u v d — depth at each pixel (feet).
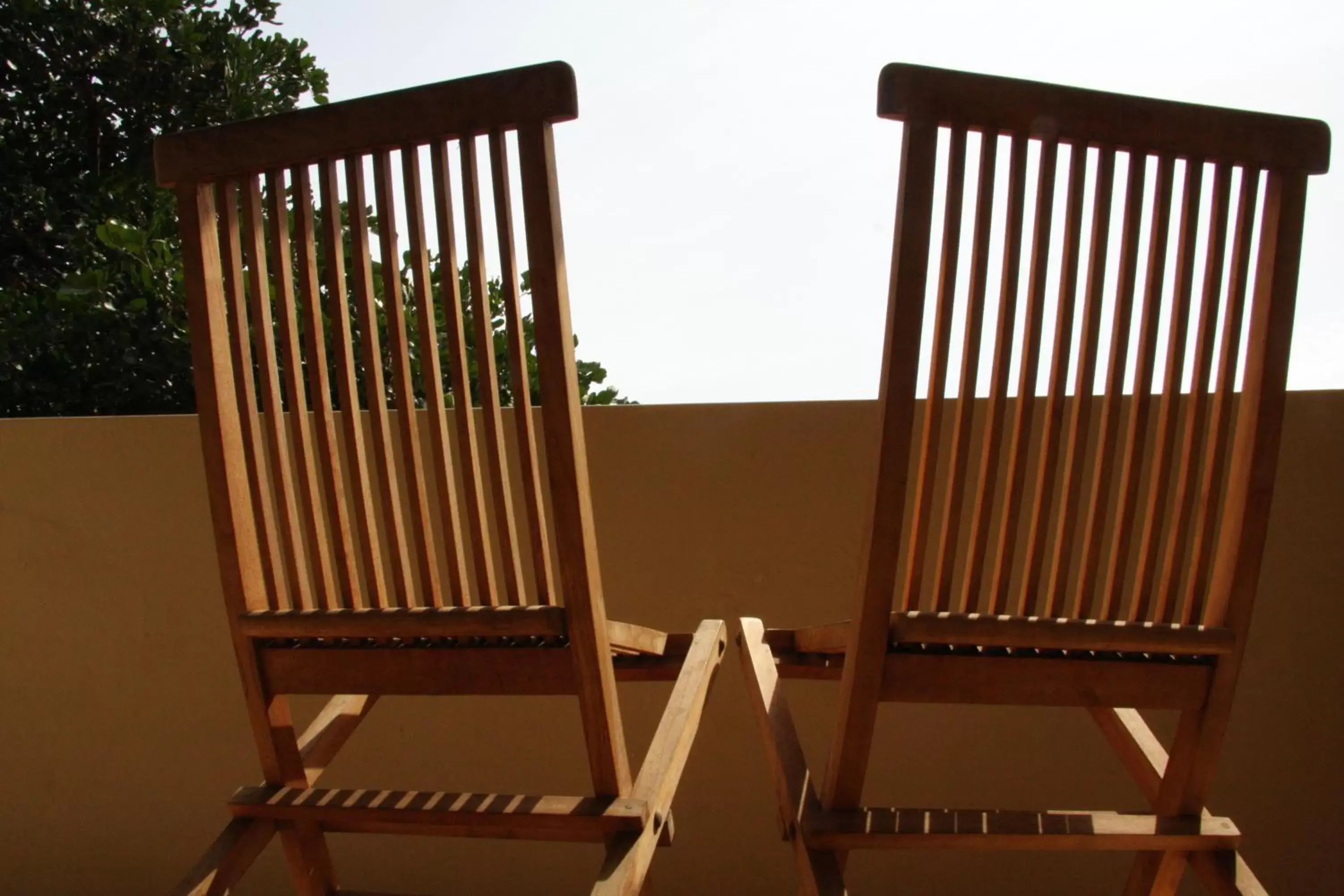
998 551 4.02
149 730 7.88
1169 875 4.20
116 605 7.94
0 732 7.98
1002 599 3.95
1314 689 7.29
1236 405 7.59
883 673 3.91
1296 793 7.27
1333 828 7.23
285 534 4.21
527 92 3.61
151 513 7.95
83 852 7.88
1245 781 7.30
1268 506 3.88
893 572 3.80
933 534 7.72
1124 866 7.33
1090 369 3.82
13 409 14.92
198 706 7.84
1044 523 3.92
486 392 3.87
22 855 7.91
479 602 4.06
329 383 4.10
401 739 7.82
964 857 7.45
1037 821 4.00
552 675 4.01
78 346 15.01
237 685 7.83
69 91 21.18
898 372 3.66
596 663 3.88
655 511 7.76
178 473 7.95
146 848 7.82
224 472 4.14
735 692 7.61
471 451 3.96
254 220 4.03
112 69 21.25
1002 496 7.64
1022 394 3.83
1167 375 3.94
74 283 15.17
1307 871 7.23
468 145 3.73
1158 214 3.79
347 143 3.81
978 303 3.74
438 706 7.82
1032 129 3.62
